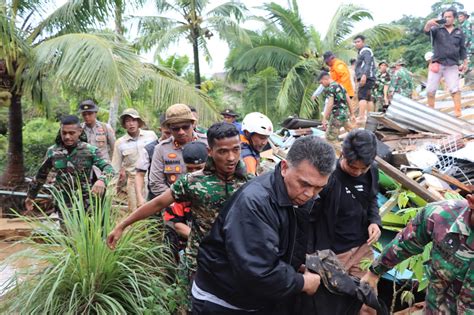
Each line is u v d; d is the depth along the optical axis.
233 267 2.15
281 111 15.95
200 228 2.88
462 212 2.12
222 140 2.67
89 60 7.59
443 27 7.39
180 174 4.11
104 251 3.35
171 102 9.44
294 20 17.64
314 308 2.39
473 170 4.63
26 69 8.74
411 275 3.62
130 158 6.13
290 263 2.30
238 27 15.55
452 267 2.16
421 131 6.27
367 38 17.84
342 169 3.20
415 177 4.37
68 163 4.57
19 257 3.40
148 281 3.38
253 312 2.37
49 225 3.73
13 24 8.10
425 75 20.36
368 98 9.10
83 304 3.24
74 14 9.13
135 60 8.21
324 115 6.90
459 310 2.20
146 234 3.71
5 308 3.27
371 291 2.46
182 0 15.33
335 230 3.27
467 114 7.41
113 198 4.07
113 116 12.35
